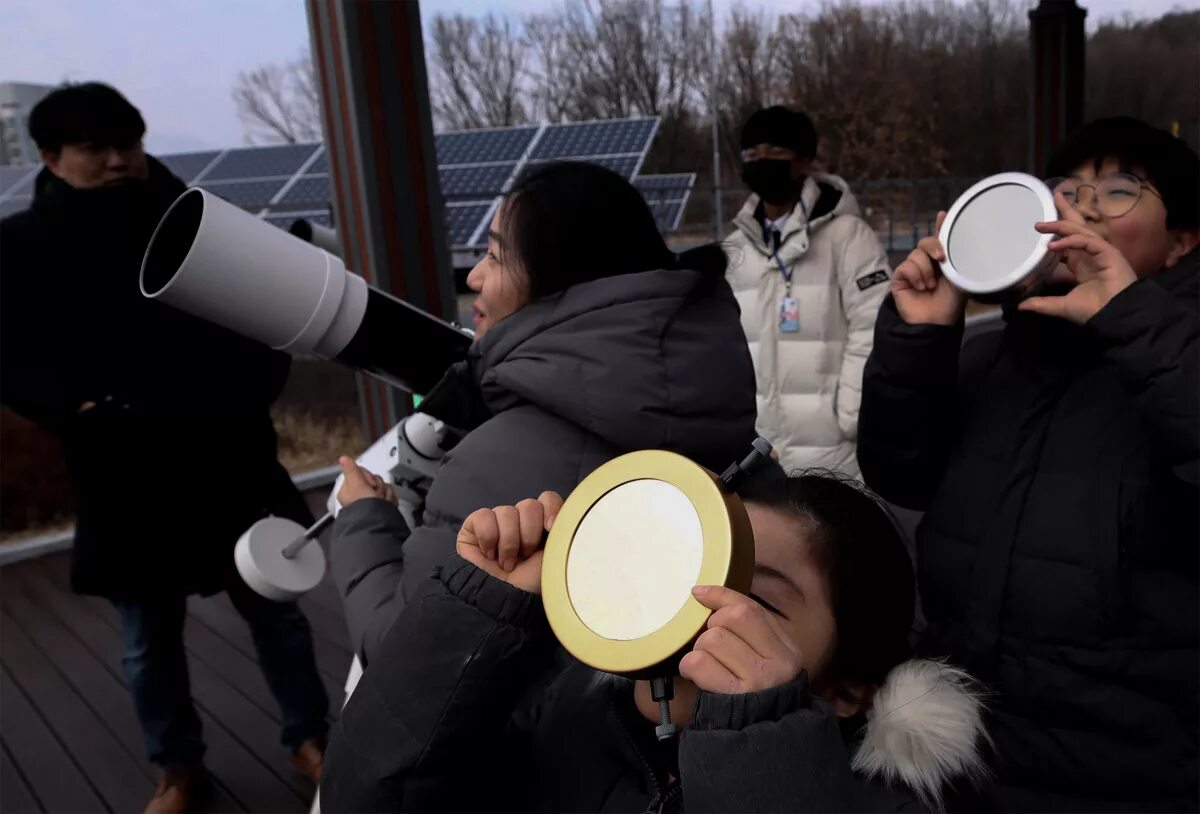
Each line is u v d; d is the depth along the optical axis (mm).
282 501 2279
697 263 1043
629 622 547
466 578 768
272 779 2412
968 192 1122
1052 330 1157
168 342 2012
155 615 2191
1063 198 1064
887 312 1275
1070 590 1095
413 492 1345
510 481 933
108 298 1948
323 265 1136
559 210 996
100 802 2404
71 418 1980
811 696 591
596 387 904
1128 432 1098
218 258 1055
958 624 1206
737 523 546
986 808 774
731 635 541
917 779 707
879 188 13273
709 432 936
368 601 1064
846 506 776
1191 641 1064
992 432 1210
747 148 2359
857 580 730
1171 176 1120
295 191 10438
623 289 941
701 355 941
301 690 2350
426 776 775
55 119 1898
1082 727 1104
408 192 3111
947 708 726
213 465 2109
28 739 2709
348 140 3051
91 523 2053
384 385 3672
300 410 6426
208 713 2768
